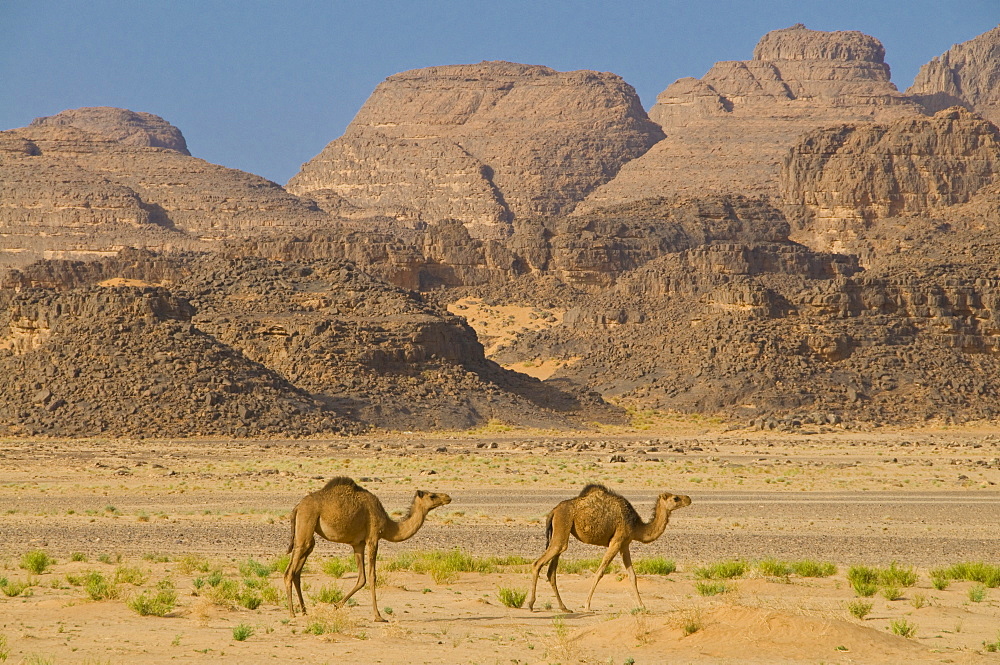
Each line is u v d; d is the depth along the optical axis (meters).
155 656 91.88
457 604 122.12
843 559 181.88
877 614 117.44
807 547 196.62
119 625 106.06
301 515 109.81
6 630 102.56
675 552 188.25
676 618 99.19
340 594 121.00
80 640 98.06
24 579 142.12
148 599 116.44
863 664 89.25
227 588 126.62
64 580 141.00
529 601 116.12
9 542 194.62
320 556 176.00
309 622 104.94
